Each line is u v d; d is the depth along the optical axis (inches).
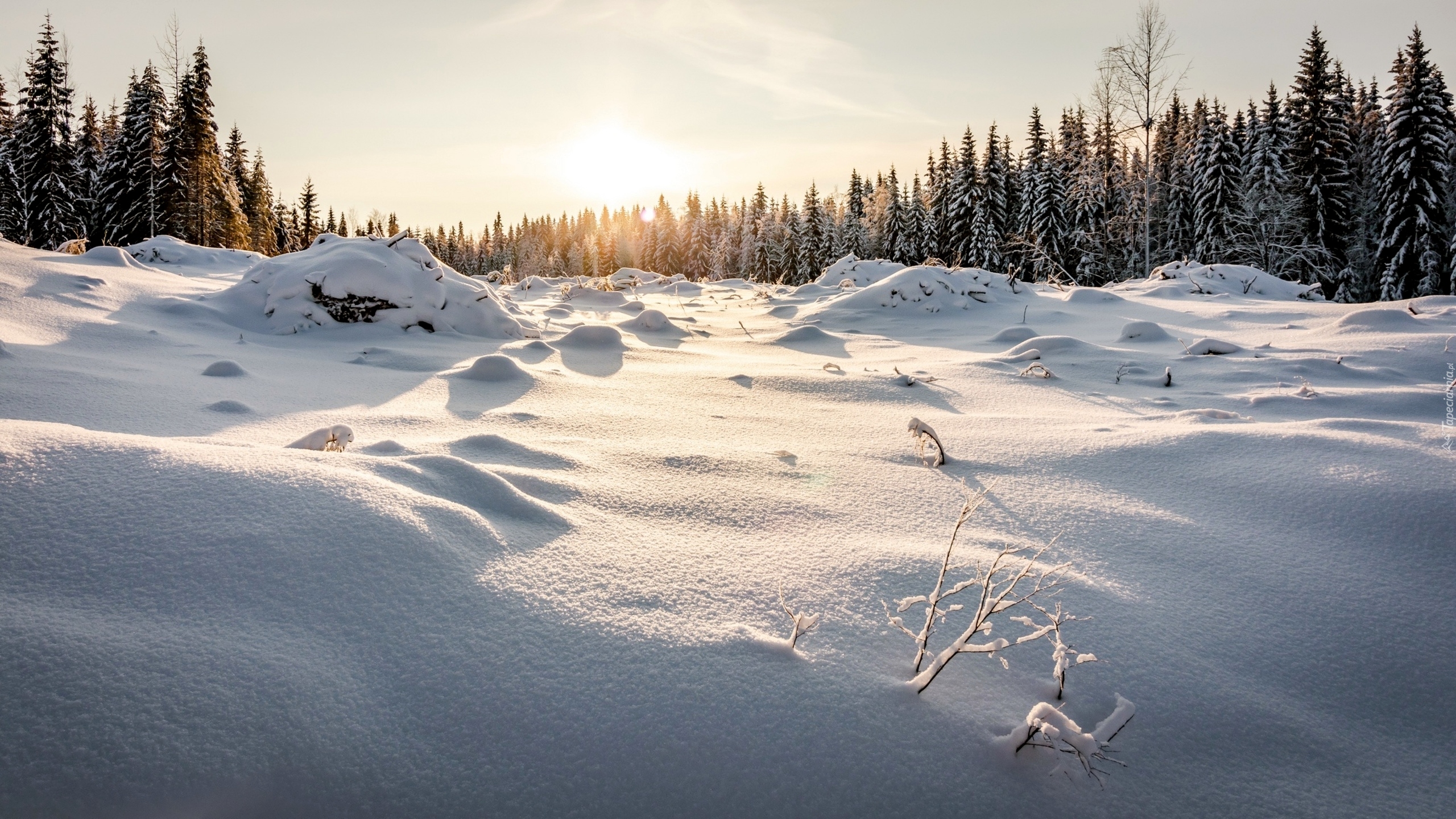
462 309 367.9
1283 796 74.4
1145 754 77.8
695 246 3245.6
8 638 72.0
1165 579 117.1
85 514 91.4
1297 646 99.8
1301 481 153.8
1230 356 323.9
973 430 210.8
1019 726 79.0
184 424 176.4
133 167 1445.6
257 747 66.9
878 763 72.7
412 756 69.5
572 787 68.2
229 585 84.6
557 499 133.6
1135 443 185.9
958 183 1811.0
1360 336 351.3
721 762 71.6
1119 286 704.4
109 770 63.0
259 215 2044.8
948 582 110.5
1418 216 1194.6
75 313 279.3
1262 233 1203.9
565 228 4835.1
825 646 90.7
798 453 181.5
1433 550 125.2
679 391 264.8
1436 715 88.6
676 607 97.3
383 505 104.3
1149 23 943.0
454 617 87.7
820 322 505.4
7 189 1432.1
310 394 225.3
